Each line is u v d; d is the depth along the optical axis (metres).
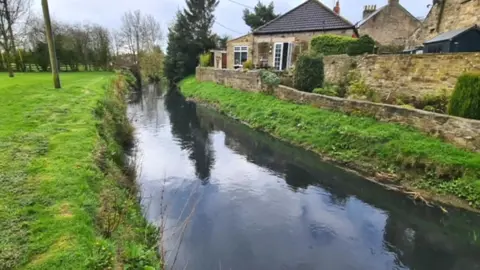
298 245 5.50
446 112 9.10
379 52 17.33
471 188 6.62
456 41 11.12
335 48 15.75
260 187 7.97
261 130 13.30
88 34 39.31
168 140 12.45
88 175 5.09
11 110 9.28
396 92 11.45
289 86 15.51
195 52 38.19
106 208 4.46
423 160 7.55
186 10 37.84
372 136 9.05
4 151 5.79
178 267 4.80
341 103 11.31
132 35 48.16
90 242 3.43
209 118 16.92
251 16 35.28
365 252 5.34
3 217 3.69
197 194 7.48
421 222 6.26
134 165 7.82
